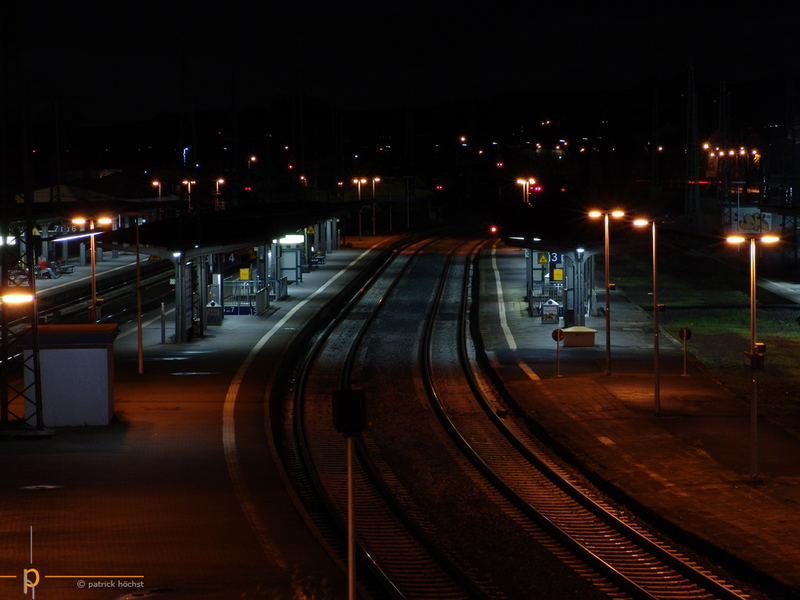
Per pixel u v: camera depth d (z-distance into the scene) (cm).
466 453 6756
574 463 6381
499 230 14312
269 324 12519
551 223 14812
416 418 7950
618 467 6147
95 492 5131
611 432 7131
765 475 5888
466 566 4262
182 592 3500
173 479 5444
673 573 4212
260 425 7012
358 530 4875
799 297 14962
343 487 5831
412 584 3981
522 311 13875
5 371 6588
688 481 5775
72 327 7106
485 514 5228
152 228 13450
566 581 4069
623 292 15638
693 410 7825
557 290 13712
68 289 15262
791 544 4531
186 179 17600
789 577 4041
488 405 8300
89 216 17562
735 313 13538
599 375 9338
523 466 6412
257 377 8975
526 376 9388
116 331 7169
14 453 6122
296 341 11169
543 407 8050
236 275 17900
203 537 4291
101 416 6956
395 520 5091
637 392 8544
